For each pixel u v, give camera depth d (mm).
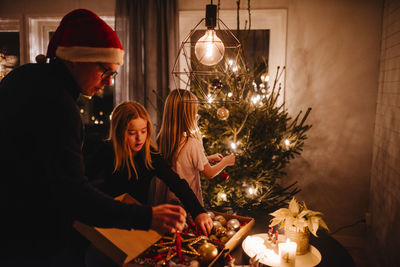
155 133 2859
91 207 871
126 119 1444
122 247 1084
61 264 988
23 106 855
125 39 2854
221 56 1366
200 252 1126
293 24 2768
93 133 3273
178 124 1796
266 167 2270
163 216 925
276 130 2303
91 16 985
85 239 1271
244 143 2225
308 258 1306
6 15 3160
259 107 2291
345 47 2717
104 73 971
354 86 2742
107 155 1591
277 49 2934
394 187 2111
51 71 956
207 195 2262
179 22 2971
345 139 2809
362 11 2662
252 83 2336
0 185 875
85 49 917
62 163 868
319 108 2811
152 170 1581
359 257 2768
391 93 2281
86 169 1590
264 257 1226
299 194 2932
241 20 2922
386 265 2199
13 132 850
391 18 2357
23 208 883
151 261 1099
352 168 2832
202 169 1812
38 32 3246
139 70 2844
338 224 2914
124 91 2924
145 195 1628
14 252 931
